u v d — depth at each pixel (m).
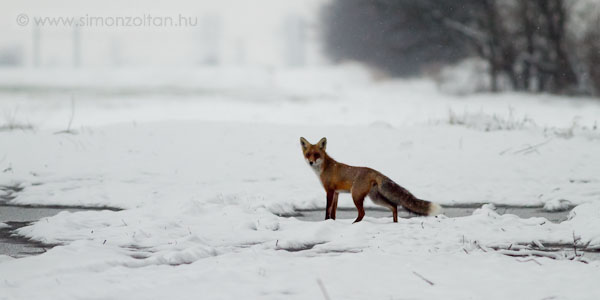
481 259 14.24
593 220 17.77
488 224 17.86
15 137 30.55
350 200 22.59
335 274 13.02
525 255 14.79
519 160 27.25
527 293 11.78
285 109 61.28
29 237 16.61
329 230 16.88
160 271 13.12
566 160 27.20
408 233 16.67
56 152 27.97
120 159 27.08
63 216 18.44
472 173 25.80
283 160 27.36
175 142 29.58
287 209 21.05
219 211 19.48
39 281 12.09
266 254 14.65
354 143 29.95
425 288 12.13
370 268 13.48
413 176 25.52
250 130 32.00
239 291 11.82
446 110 58.56
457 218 18.61
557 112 53.47
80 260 13.66
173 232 16.88
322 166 18.16
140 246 15.55
